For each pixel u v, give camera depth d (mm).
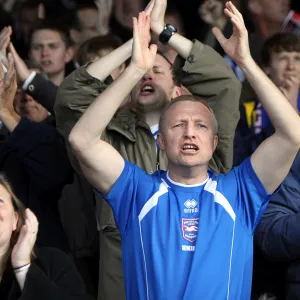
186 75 12039
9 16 18969
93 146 10172
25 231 10398
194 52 11984
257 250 12484
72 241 13141
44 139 13031
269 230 12039
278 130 10195
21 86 13617
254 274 12508
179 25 18188
